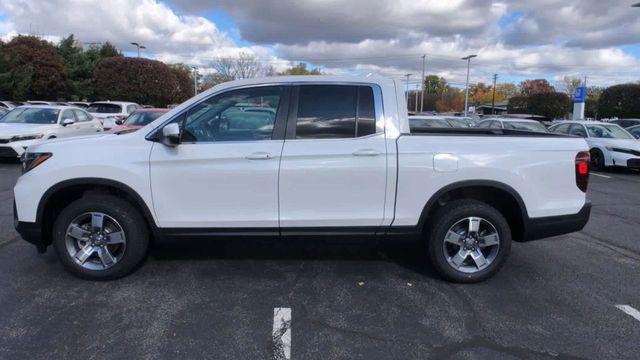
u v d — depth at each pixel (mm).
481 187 4574
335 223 4488
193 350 3410
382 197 4453
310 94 4488
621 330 3797
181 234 4516
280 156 4367
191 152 4383
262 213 4449
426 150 4422
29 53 37281
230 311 4012
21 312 3926
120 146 4449
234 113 4496
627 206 8969
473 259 4633
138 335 3596
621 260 5539
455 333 3711
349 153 4375
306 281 4688
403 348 3488
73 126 13586
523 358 3387
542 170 4555
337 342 3553
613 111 38406
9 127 12359
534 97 50750
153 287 4477
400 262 5262
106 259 4531
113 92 42000
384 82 4535
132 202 4570
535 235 4656
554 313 4074
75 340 3508
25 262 5059
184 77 54406
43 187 4414
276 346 3480
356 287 4562
